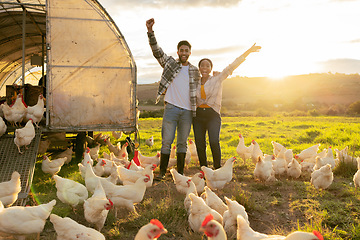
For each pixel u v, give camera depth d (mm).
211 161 10359
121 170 6789
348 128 19609
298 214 5660
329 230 4910
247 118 38656
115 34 9000
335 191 7031
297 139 16422
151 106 67812
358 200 6105
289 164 8867
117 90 9109
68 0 8672
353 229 4730
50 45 8602
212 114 8062
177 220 5336
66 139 11820
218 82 7855
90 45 8867
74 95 8797
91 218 4699
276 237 3346
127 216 5535
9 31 13445
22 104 8344
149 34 7633
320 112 47562
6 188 5016
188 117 7852
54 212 5613
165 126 7883
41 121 9508
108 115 9070
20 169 6578
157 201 6355
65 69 8719
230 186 7465
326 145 13812
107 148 13664
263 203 6148
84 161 8625
